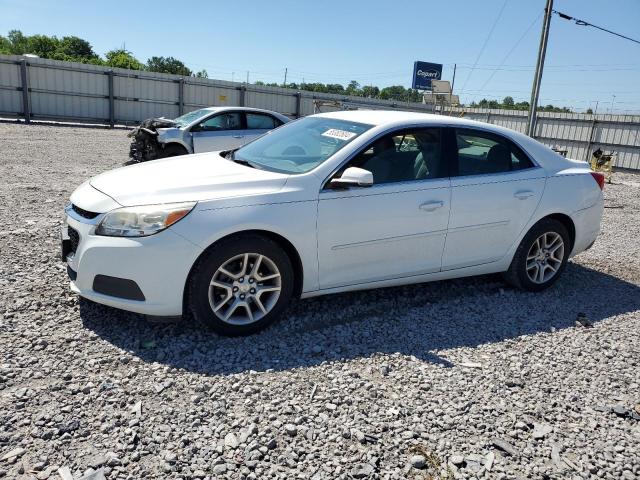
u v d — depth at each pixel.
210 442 2.62
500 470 2.59
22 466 2.36
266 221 3.62
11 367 3.11
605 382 3.52
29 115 23.17
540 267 5.02
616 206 10.99
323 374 3.33
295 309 4.25
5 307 3.87
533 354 3.84
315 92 29.34
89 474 2.34
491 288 5.10
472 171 4.55
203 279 3.51
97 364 3.23
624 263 6.37
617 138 20.81
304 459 2.57
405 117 4.44
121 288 3.46
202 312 3.56
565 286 5.36
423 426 2.88
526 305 4.76
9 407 2.75
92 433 2.62
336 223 3.89
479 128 4.69
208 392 3.04
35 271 4.61
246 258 3.64
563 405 3.21
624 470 2.67
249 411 2.90
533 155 4.94
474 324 4.27
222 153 4.93
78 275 3.55
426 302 4.64
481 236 4.59
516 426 2.95
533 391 3.34
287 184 3.79
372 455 2.62
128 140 18.55
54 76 23.41
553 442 2.84
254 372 3.26
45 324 3.68
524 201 4.72
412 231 4.21
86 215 3.63
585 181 5.13
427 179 4.31
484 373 3.50
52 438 2.56
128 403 2.88
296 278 3.94
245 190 3.68
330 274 3.99
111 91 24.50
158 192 3.58
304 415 2.88
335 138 4.25
